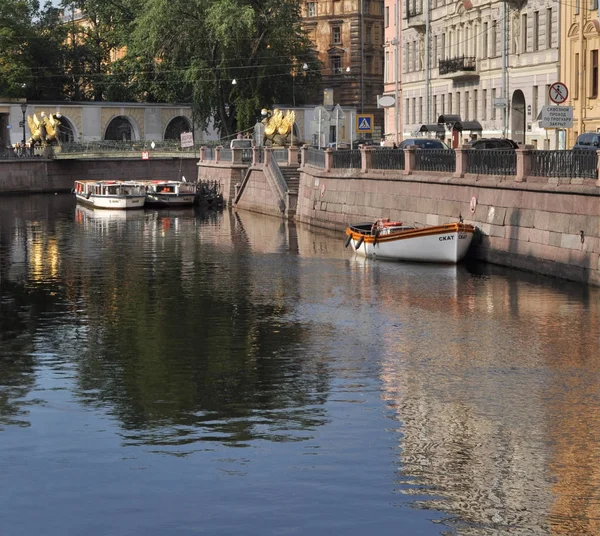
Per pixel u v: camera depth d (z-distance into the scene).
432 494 19.81
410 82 104.06
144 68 129.38
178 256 54.88
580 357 30.12
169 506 19.42
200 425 24.09
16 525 18.75
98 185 94.75
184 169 120.69
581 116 70.56
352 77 143.25
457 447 22.36
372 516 18.86
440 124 83.12
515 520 18.69
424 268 47.53
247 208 88.56
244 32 109.88
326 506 19.31
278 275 46.75
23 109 114.62
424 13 97.69
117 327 35.53
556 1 73.56
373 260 51.16
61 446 22.72
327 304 39.12
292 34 113.88
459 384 27.42
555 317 35.41
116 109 126.62
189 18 113.12
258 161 86.88
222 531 18.38
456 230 47.50
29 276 47.88
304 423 24.16
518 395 26.30
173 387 27.48
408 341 32.56
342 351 31.38
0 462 21.77
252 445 22.61
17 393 27.05
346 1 143.12
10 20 129.88
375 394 26.56
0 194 110.94
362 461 21.53
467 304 38.12
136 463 21.59
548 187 42.62
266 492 19.97
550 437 22.98
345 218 65.19
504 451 22.12
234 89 113.12
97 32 140.50
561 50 73.06
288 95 119.19
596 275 39.94
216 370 29.23
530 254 44.38
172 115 130.38
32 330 35.25
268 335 33.81
